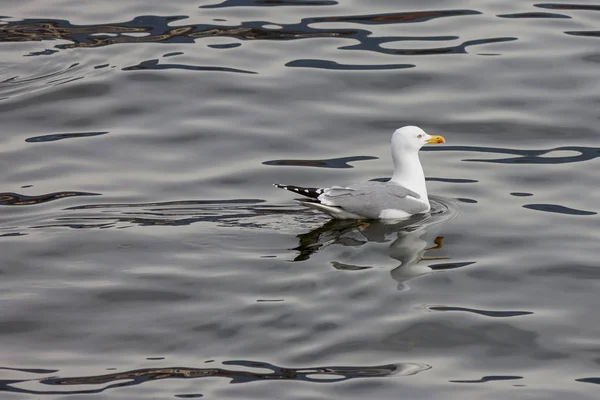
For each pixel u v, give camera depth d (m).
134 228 15.52
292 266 14.14
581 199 16.52
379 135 19.38
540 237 15.14
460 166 18.11
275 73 21.83
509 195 16.78
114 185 17.33
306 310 12.99
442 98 20.77
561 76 21.38
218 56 22.62
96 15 24.81
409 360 11.98
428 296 13.35
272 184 17.38
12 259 14.48
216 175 17.75
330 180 17.58
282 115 20.14
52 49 23.08
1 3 25.44
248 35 23.58
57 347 12.34
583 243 14.91
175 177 17.67
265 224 15.62
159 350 12.23
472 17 24.30
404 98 20.80
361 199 15.54
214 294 13.45
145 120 20.02
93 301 13.37
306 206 16.22
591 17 24.09
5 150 18.70
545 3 25.11
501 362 11.93
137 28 24.09
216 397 11.25
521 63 21.95
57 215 16.05
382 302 13.18
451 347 12.25
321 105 20.55
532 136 19.19
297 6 25.19
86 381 11.59
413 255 14.51
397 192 15.79
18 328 12.76
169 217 15.95
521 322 12.76
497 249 14.77
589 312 13.00
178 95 20.97
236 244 14.90
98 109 20.44
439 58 22.30
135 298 13.41
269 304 13.14
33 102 20.67
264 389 11.40
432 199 16.69
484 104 20.45
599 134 19.11
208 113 20.25
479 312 12.97
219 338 12.46
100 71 21.98
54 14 24.84
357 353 12.10
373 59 22.33
